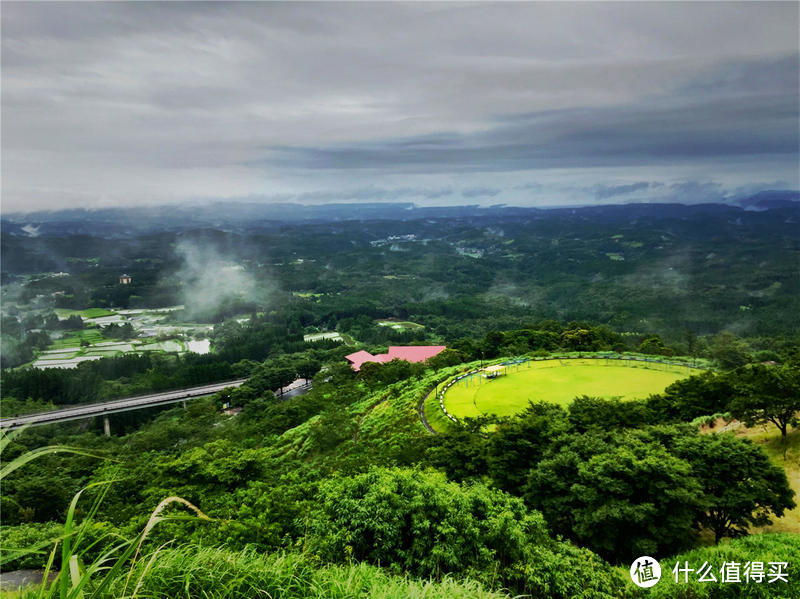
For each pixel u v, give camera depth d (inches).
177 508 1251.2
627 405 1589.6
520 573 719.1
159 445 3105.3
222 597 312.3
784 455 1464.1
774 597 721.0
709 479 1101.1
